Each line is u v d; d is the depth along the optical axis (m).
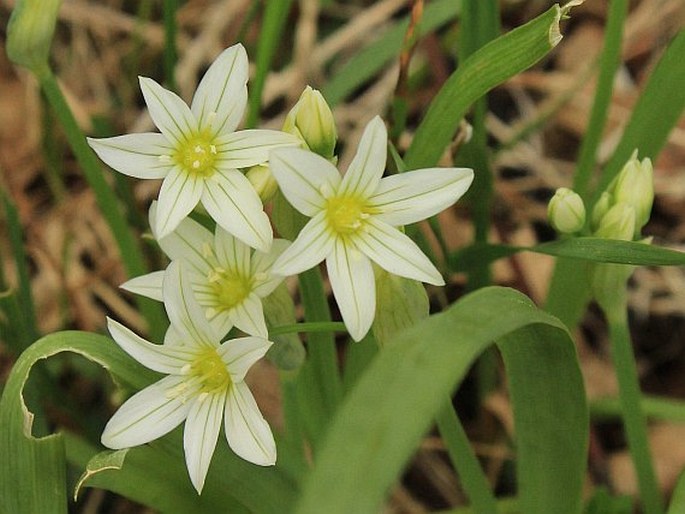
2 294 0.22
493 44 0.20
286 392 0.21
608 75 0.23
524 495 0.20
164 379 0.18
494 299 0.17
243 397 0.17
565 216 0.19
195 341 0.18
